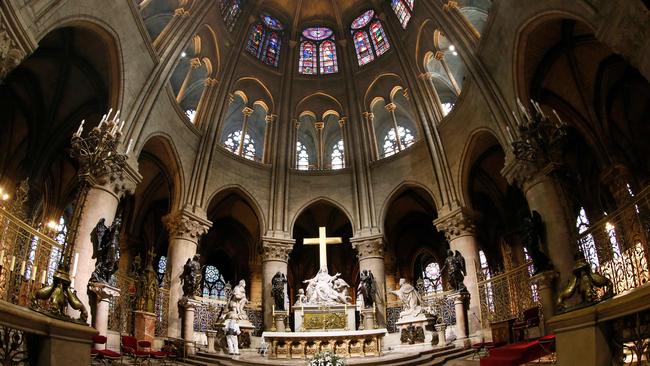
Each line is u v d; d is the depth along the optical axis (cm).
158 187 2908
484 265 3097
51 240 1318
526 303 1964
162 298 2231
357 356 2062
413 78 2866
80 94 2136
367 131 3156
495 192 2886
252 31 3195
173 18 2317
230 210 3322
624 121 2095
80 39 1902
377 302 2716
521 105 1819
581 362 640
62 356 597
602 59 1919
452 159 2612
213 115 2766
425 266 3466
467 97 2436
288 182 3062
